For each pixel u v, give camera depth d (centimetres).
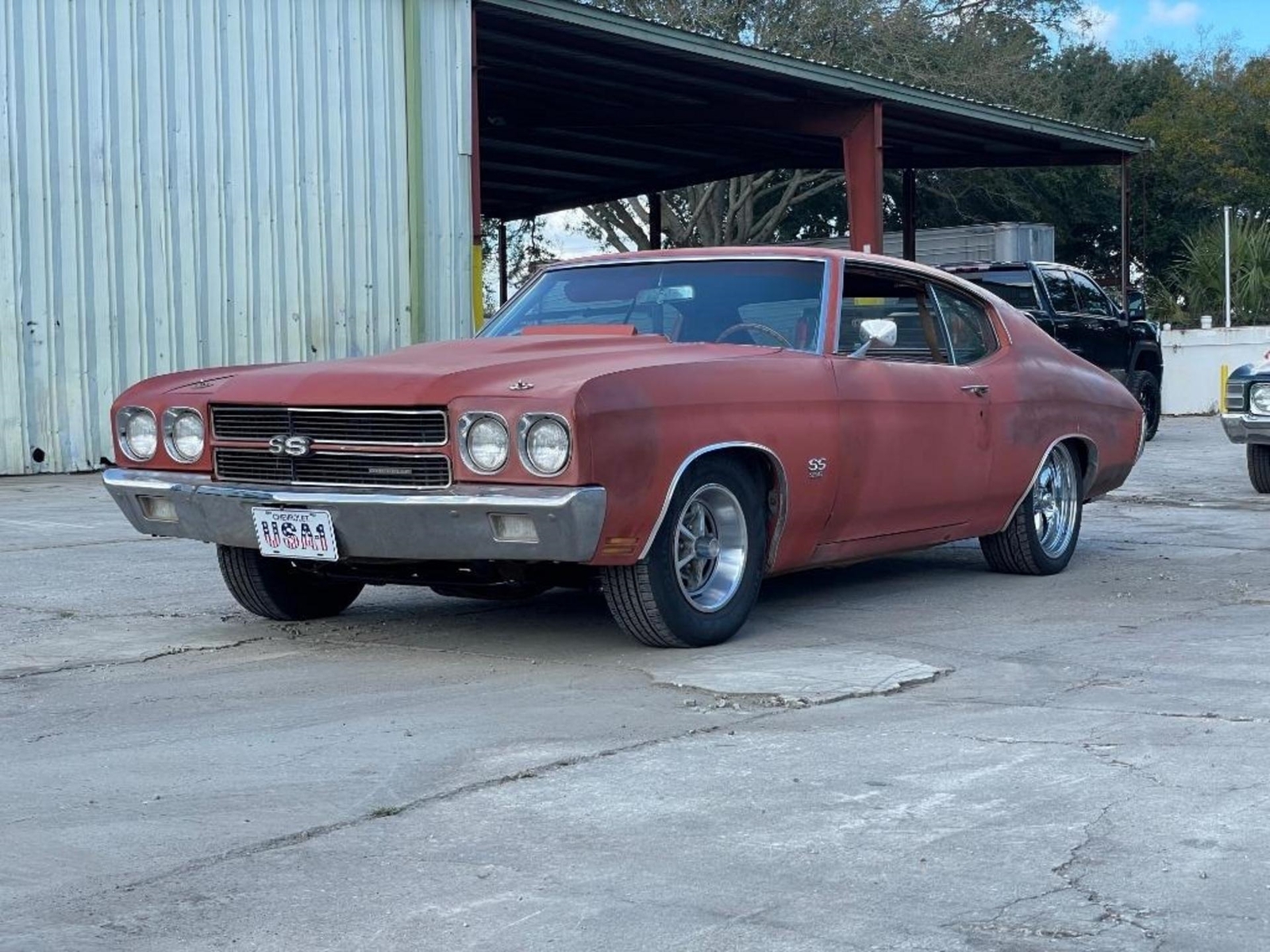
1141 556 817
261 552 552
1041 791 380
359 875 327
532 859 335
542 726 448
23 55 1316
